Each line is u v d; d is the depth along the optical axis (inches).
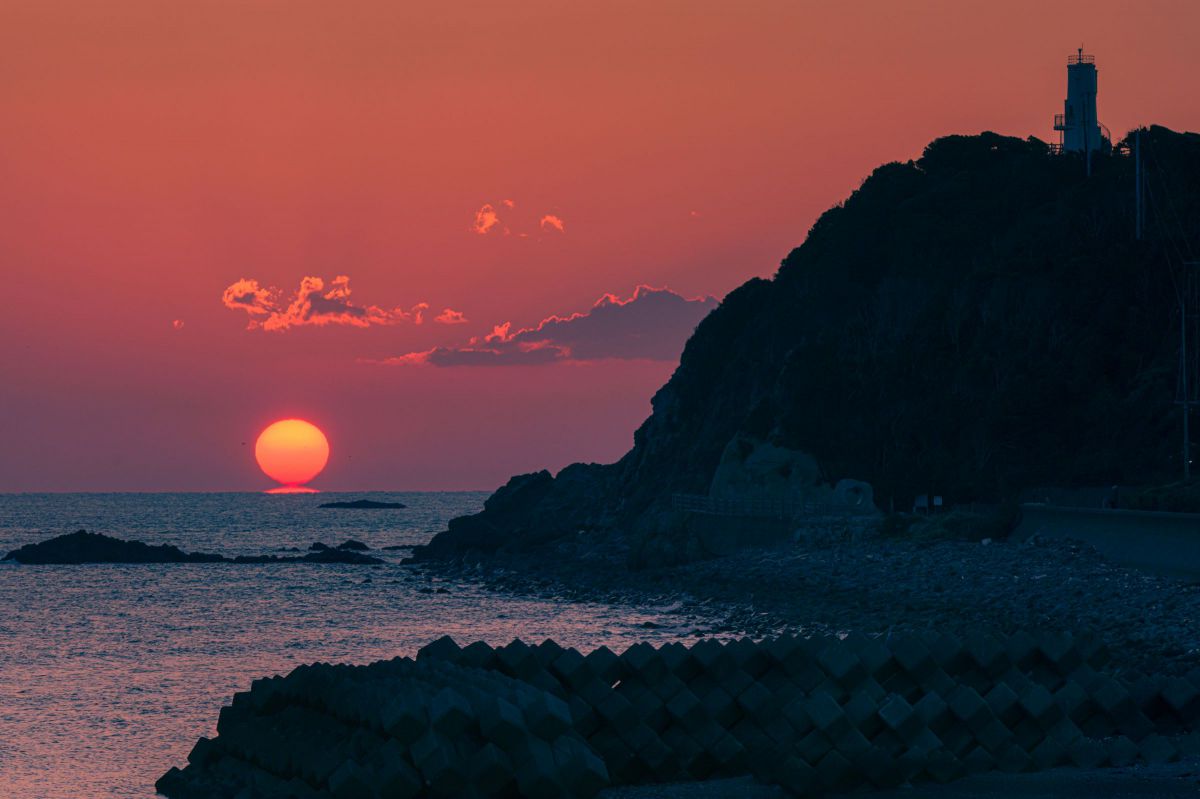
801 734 1628.9
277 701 2026.3
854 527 6112.2
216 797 1886.1
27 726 2815.0
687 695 1675.7
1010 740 1614.2
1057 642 1801.2
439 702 1483.8
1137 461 6619.1
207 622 5438.0
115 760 2432.3
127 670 3853.3
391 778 1456.7
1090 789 1504.7
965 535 5639.8
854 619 4247.0
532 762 1448.1
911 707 1593.3
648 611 5359.3
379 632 4918.8
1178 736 1690.5
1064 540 5022.1
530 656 1792.6
